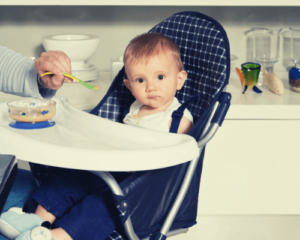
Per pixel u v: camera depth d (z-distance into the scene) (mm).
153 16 1810
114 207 801
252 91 1499
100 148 782
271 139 1356
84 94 1397
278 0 1434
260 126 1343
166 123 1021
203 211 1443
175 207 873
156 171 788
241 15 1800
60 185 938
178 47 1041
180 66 1020
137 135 823
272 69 1754
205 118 900
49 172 1014
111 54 1863
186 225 979
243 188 1416
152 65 979
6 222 804
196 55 1014
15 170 546
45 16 1794
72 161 681
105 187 916
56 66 945
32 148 708
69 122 923
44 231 760
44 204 912
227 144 1364
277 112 1325
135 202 772
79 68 1626
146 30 1828
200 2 1433
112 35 1832
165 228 863
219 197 1425
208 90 980
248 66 1514
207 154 1379
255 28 1704
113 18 1808
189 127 1006
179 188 881
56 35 1666
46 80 998
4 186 491
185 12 1076
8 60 1092
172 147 725
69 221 800
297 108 1320
